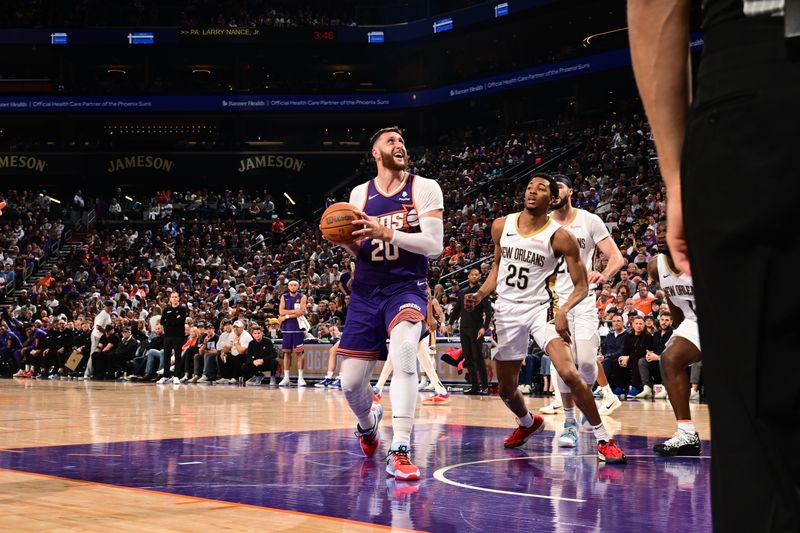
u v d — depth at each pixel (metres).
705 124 0.91
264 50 34.59
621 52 27.86
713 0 0.93
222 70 37.44
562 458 4.61
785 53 0.85
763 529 0.87
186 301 21.97
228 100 33.62
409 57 36.09
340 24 34.56
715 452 0.93
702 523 2.71
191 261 26.64
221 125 35.75
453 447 5.16
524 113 33.41
